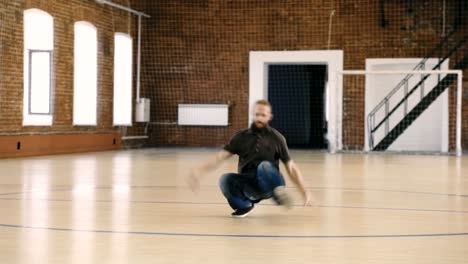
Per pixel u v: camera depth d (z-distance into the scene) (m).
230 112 23.91
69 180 11.36
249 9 23.59
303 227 6.54
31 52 18.59
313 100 25.22
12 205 7.95
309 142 25.30
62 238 5.76
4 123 16.75
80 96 20.53
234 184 6.98
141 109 23.31
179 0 23.94
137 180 11.52
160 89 24.19
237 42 23.73
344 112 23.02
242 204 7.10
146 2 24.06
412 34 22.55
